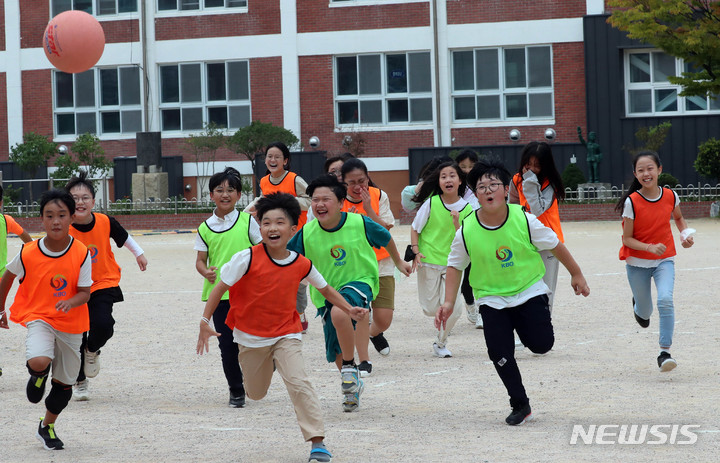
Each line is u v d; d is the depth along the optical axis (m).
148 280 30.39
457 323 21.08
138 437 11.55
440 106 61.25
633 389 13.48
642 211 14.62
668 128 56.03
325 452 10.07
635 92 59.41
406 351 17.58
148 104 64.50
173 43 64.19
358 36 62.00
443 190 17.22
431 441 10.91
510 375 11.68
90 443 11.30
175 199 57.47
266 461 10.27
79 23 33.03
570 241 40.06
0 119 65.94
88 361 13.84
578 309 21.94
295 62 62.75
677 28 49.09
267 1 62.97
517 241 11.72
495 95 60.94
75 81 65.38
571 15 59.41
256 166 59.69
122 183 63.94
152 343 18.97
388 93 62.16
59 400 11.16
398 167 62.06
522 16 60.03
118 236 14.38
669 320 14.28
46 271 11.41
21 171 64.12
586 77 58.69
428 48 61.25
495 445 10.60
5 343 19.36
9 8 65.38
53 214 11.41
